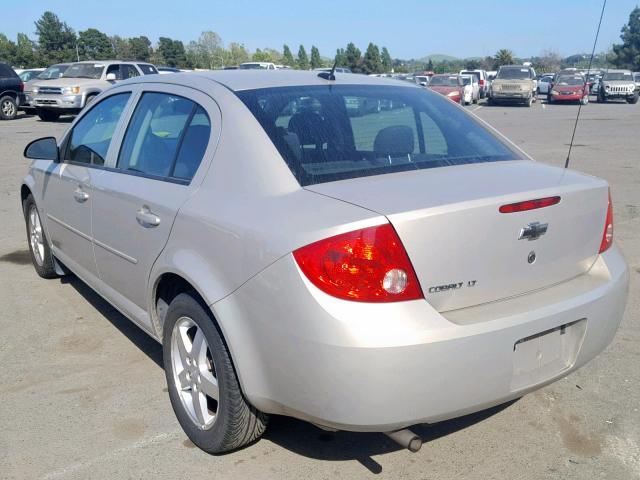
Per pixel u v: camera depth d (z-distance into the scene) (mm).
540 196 2791
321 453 3189
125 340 4477
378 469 3068
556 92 33562
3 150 13922
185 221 3076
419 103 3748
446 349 2471
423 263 2520
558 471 3064
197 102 3418
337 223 2492
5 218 8023
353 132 3229
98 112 4430
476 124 3801
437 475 3031
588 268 3129
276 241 2584
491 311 2660
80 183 4242
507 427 3424
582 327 2920
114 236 3814
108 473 3057
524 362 2760
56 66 23000
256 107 3172
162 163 3508
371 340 2396
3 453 3213
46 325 4738
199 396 3178
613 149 14258
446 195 2666
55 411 3586
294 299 2508
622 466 3098
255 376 2736
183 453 3203
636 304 5055
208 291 2859
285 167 2879
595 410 3584
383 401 2439
